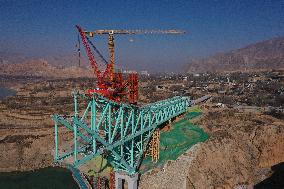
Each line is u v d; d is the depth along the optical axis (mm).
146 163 129875
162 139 147875
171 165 127125
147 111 124062
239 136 151250
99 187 127375
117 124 103562
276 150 141500
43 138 176375
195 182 124625
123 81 121062
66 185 138750
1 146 166375
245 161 140250
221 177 129875
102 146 102375
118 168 117875
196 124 167625
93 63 125875
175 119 173750
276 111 184250
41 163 159500
